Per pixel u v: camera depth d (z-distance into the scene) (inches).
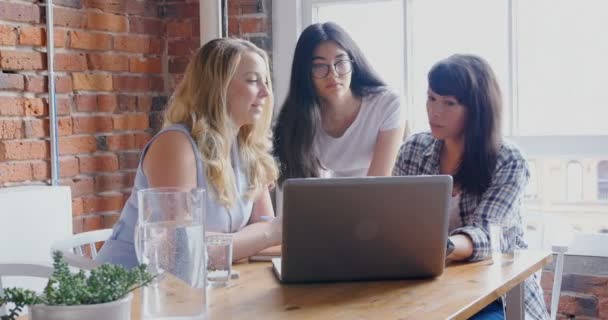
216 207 91.9
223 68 92.7
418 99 145.3
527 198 139.5
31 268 84.2
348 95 120.9
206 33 152.4
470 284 75.6
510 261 84.2
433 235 76.0
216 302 69.3
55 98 135.3
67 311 51.6
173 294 61.0
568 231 118.6
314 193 72.1
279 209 149.5
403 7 145.3
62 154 137.8
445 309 66.4
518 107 139.5
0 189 119.1
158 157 90.0
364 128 121.3
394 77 146.9
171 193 61.1
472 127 97.0
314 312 65.7
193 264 61.3
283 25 150.6
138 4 153.3
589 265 134.2
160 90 159.0
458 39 142.4
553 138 136.8
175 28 158.6
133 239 92.2
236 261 87.5
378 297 70.9
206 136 91.0
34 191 118.6
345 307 67.4
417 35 144.9
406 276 77.7
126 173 151.2
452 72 96.9
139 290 73.7
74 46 139.6
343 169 123.1
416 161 105.0
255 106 94.3
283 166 121.7
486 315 89.2
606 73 133.3
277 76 151.1
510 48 138.9
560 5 135.7
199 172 90.8
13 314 52.8
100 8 144.8
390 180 73.5
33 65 131.4
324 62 117.3
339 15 150.3
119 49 149.1
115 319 52.9
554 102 137.1
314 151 122.0
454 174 99.9
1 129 126.6
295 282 76.2
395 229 74.9
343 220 73.7
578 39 135.0
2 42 126.3
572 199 136.4
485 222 92.6
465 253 85.1
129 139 151.7
